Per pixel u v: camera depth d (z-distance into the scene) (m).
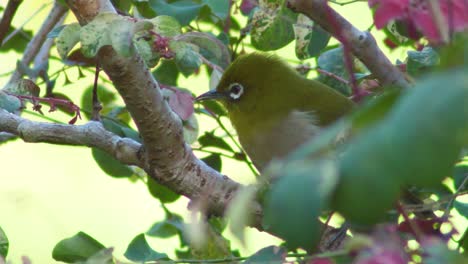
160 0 11.33
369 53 9.51
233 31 13.35
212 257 9.48
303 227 4.20
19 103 10.29
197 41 9.62
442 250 4.84
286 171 4.37
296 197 4.24
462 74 4.12
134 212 17.31
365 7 15.63
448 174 4.43
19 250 15.77
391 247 5.32
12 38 13.94
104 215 17.42
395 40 11.08
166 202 11.76
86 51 7.75
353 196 4.20
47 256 15.80
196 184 9.31
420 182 4.13
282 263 7.25
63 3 11.72
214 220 10.68
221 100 12.23
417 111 4.10
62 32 8.55
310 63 13.81
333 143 5.55
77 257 8.80
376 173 4.16
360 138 4.28
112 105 12.80
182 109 9.70
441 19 5.45
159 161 9.22
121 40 7.70
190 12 11.27
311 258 6.35
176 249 10.94
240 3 12.34
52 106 10.01
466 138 4.06
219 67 11.68
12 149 17.94
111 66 8.19
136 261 8.73
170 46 8.66
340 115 11.71
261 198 7.62
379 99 4.46
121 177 11.87
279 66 12.10
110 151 9.51
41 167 17.84
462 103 4.01
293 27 10.21
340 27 9.33
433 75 4.23
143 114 8.68
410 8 6.05
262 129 11.93
